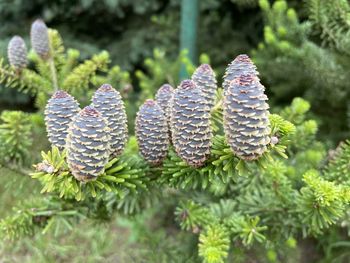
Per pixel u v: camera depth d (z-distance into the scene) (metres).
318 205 0.23
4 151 0.27
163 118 0.20
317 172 0.27
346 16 0.34
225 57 0.61
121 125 0.19
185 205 0.27
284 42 0.38
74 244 0.40
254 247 0.32
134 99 0.53
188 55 0.50
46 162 0.18
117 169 0.19
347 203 0.22
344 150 0.26
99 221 0.28
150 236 0.38
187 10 0.49
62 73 0.34
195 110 0.18
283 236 0.28
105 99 0.19
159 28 0.65
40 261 0.38
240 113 0.17
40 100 0.33
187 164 0.20
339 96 0.41
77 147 0.17
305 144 0.31
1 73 0.31
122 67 0.63
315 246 0.44
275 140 0.18
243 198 0.29
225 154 0.19
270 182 0.27
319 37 0.41
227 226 0.26
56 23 0.63
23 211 0.26
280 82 0.46
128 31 0.66
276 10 0.41
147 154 0.20
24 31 0.61
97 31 0.66
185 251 0.34
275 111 0.45
